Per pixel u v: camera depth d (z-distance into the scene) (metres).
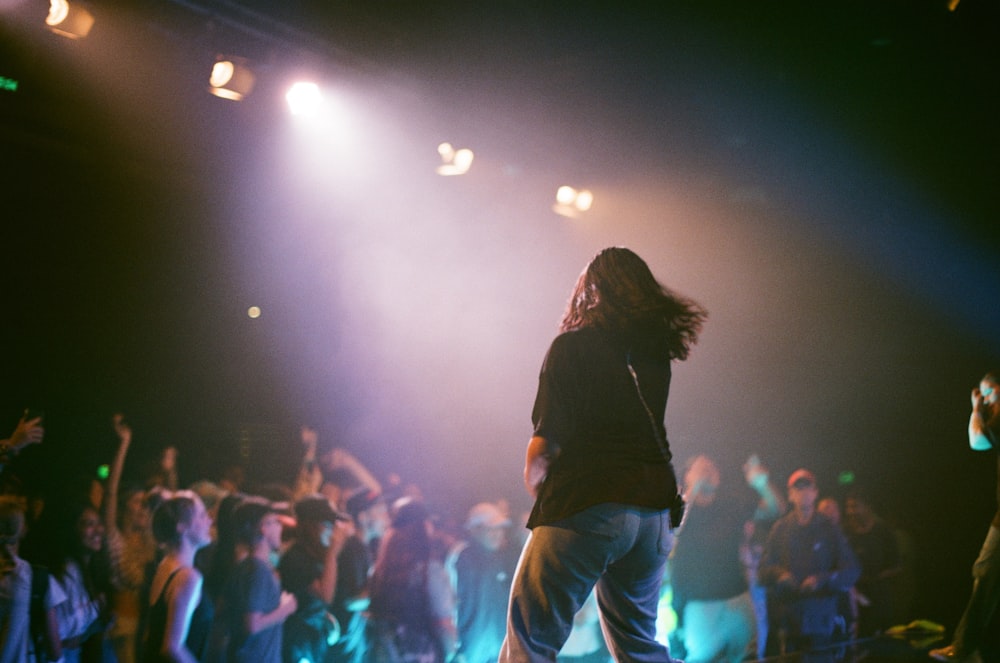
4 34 6.59
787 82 8.74
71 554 5.32
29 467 7.41
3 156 7.64
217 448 8.50
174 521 4.66
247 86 7.19
